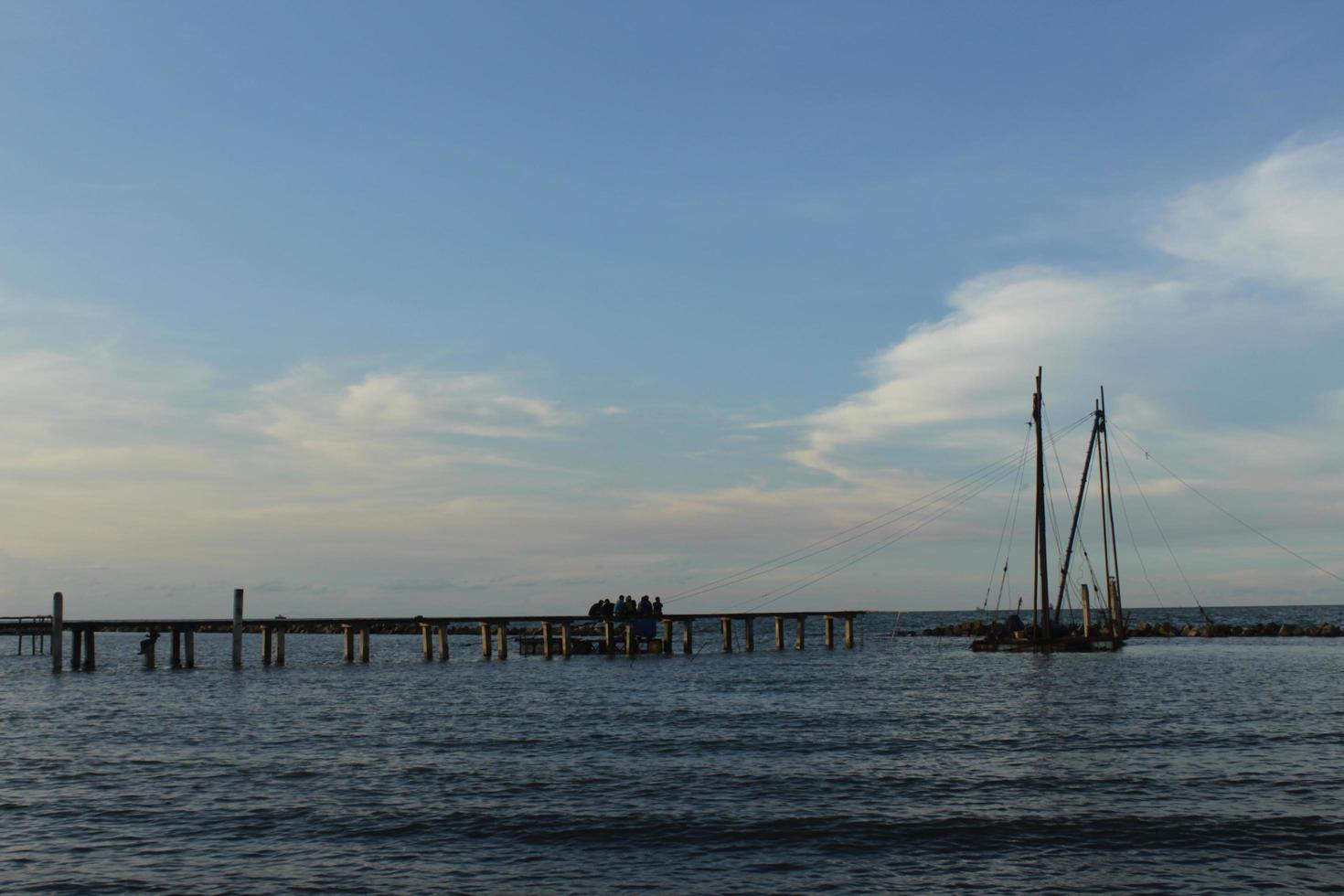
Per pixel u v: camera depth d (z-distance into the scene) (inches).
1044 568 3277.6
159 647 4741.6
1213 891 730.8
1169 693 2001.7
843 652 3575.3
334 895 736.3
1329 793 1018.1
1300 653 3393.2
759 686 2212.1
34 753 1321.4
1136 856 812.0
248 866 804.0
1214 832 874.1
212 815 965.2
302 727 1562.5
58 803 1021.2
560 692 2094.0
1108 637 3412.9
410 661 3196.4
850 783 1080.8
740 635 5644.7
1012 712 1684.3
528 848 846.5
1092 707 1759.4
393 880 767.7
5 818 957.8
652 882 759.1
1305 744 1315.2
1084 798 1000.9
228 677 2536.9
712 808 968.3
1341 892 724.7
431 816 948.0
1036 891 734.5
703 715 1664.6
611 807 975.6
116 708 1847.9
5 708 1855.3
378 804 1002.7
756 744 1338.6
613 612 3253.0
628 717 1648.6
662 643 3385.8
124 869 798.5
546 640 3166.8
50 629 2719.0
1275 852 817.5
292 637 6067.9
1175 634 4840.1
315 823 930.7
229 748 1352.1
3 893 740.0
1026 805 972.6
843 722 1558.8
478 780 1112.8
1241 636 4719.5
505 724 1569.9
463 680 2415.1
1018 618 3634.4
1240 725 1502.2
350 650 2974.9
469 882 762.2
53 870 794.8
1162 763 1188.5
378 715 1711.4
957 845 847.1
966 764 1183.6
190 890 748.6
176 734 1489.9
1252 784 1064.8
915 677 2447.1
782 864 799.7
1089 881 753.6
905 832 883.4
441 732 1483.8
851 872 778.8
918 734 1423.5
